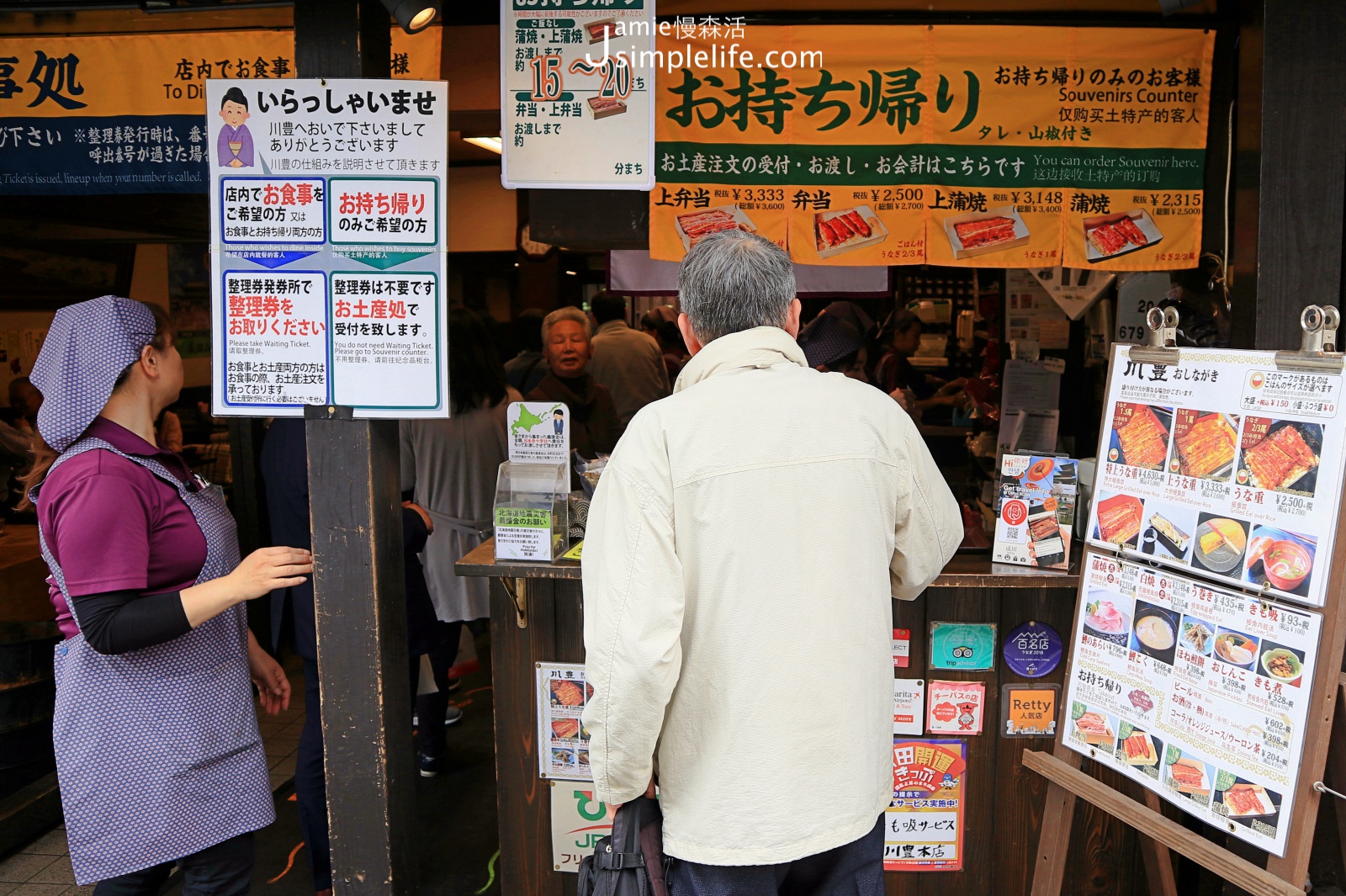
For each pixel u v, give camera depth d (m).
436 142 2.20
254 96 2.19
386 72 2.39
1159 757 1.93
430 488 3.75
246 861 2.22
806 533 1.59
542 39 2.41
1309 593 1.69
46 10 2.84
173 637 1.96
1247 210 2.29
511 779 2.71
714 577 1.58
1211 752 1.83
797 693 1.57
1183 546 1.92
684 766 1.62
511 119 2.43
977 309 5.65
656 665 1.50
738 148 3.01
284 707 2.48
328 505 2.30
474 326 3.78
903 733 2.63
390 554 2.40
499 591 2.64
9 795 3.45
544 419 2.64
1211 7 2.97
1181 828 1.89
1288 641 1.72
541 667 2.64
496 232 4.75
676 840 1.62
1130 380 2.07
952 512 1.83
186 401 5.23
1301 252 2.21
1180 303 3.24
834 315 3.81
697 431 1.60
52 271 4.54
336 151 2.21
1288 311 2.22
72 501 1.92
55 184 3.04
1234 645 1.80
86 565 1.91
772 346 1.68
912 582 1.84
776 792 1.56
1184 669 1.89
